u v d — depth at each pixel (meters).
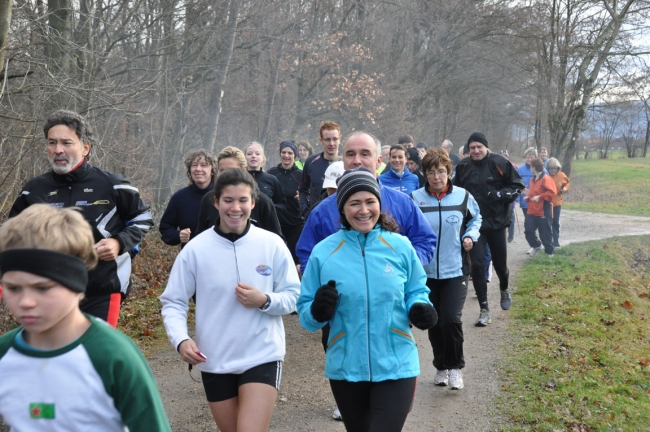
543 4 29.33
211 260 3.41
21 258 1.79
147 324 7.73
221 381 3.36
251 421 3.20
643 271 13.07
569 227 17.88
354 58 24.27
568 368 5.97
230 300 3.38
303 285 3.45
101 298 3.98
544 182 12.12
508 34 28.98
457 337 5.33
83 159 4.12
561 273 10.52
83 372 1.86
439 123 33.56
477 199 7.34
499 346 6.73
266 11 17.03
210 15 15.70
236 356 3.33
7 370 1.88
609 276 10.56
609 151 76.00
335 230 4.39
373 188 3.38
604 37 29.14
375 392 3.28
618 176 41.38
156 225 11.98
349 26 25.38
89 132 4.15
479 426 4.77
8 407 1.88
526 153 14.13
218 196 3.45
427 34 30.05
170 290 3.43
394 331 3.33
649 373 6.25
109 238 3.96
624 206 24.58
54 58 10.42
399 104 27.08
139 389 1.89
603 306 8.66
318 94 25.30
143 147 14.02
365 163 4.45
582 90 30.30
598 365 6.21
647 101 29.25
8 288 1.84
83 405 1.86
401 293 3.35
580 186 37.09
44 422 1.86
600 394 5.36
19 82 9.78
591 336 7.14
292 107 24.55
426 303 3.31
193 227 5.78
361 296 3.30
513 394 5.35
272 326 3.43
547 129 33.28
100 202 4.07
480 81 32.38
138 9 13.50
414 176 7.39
